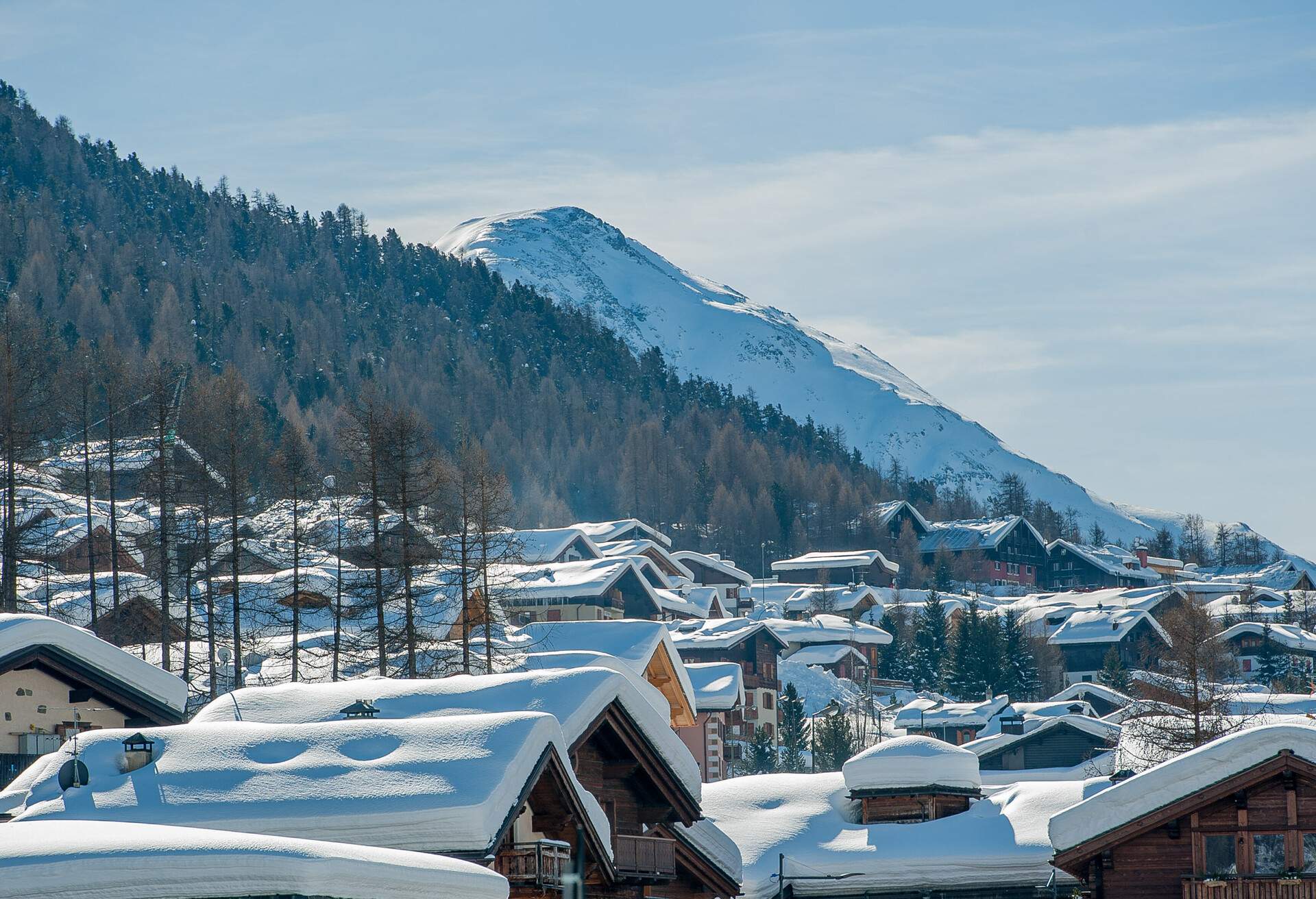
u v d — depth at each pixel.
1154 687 75.00
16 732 44.47
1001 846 64.75
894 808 69.94
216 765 37.06
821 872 65.19
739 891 52.47
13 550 86.00
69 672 45.38
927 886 64.31
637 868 44.03
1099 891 51.47
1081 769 88.12
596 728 41.84
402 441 76.81
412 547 74.88
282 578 91.19
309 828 34.72
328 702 42.66
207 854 26.52
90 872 25.42
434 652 73.75
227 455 95.50
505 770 35.66
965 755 70.75
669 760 45.31
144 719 47.28
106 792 36.50
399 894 28.94
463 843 34.19
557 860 37.81
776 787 72.88
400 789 35.22
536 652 74.00
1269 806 50.31
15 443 89.44
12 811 37.16
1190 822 50.91
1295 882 49.41
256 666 87.69
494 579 77.75
